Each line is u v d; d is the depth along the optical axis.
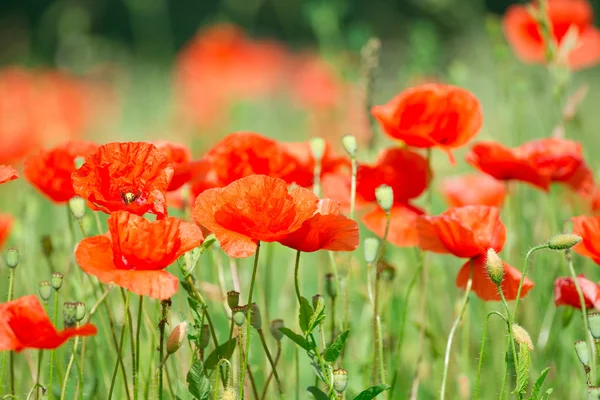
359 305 2.14
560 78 2.15
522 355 1.71
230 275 1.98
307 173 1.91
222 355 1.75
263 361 1.93
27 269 2.08
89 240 1.65
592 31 2.52
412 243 1.86
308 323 1.72
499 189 2.06
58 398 1.83
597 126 3.62
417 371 1.89
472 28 3.66
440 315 2.16
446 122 1.87
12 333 1.64
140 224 1.65
